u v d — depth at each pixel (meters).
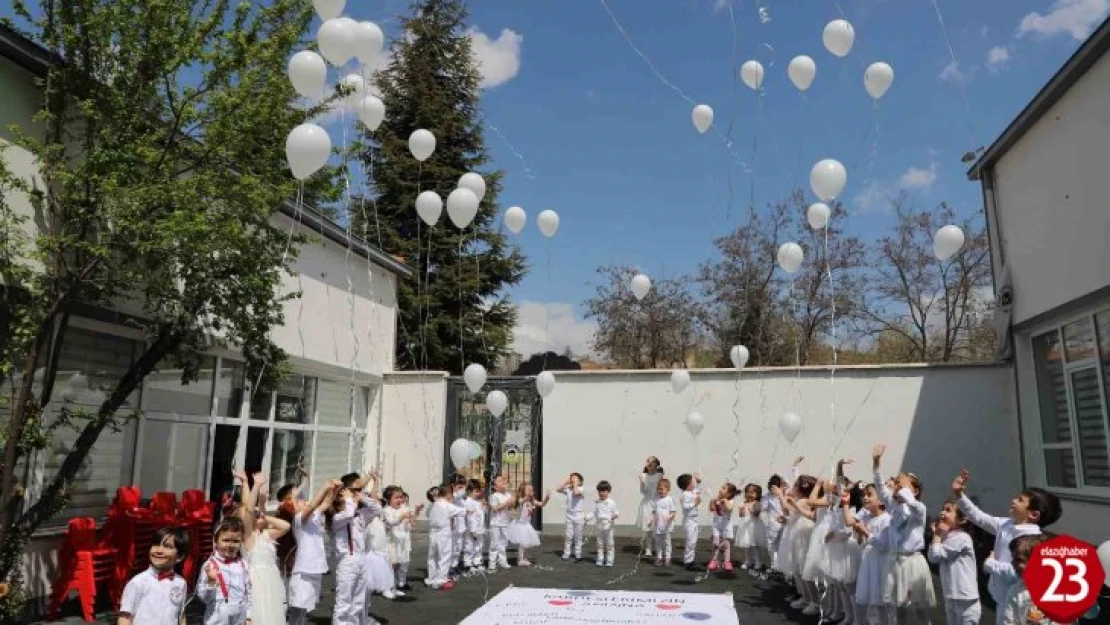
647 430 12.28
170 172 6.48
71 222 6.19
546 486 12.40
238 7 6.69
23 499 6.40
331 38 5.20
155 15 6.27
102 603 6.88
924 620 5.77
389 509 7.84
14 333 5.88
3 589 5.73
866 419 11.49
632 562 10.03
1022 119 9.37
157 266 6.43
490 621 6.41
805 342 22.19
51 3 6.12
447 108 21.48
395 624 6.56
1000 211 10.51
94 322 7.20
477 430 12.86
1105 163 7.76
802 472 11.58
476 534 9.16
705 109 7.52
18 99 6.40
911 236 22.83
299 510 5.54
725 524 9.35
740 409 11.98
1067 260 8.63
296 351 10.56
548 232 8.16
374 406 12.92
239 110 6.61
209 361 9.04
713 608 6.92
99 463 7.35
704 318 24.62
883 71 6.28
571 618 6.52
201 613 6.75
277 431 10.45
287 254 7.59
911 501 5.38
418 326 19.48
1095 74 7.89
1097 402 8.39
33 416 5.94
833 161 6.29
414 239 20.42
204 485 8.82
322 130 5.29
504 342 21.12
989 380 11.06
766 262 22.67
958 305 22.73
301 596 5.34
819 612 6.84
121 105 6.27
